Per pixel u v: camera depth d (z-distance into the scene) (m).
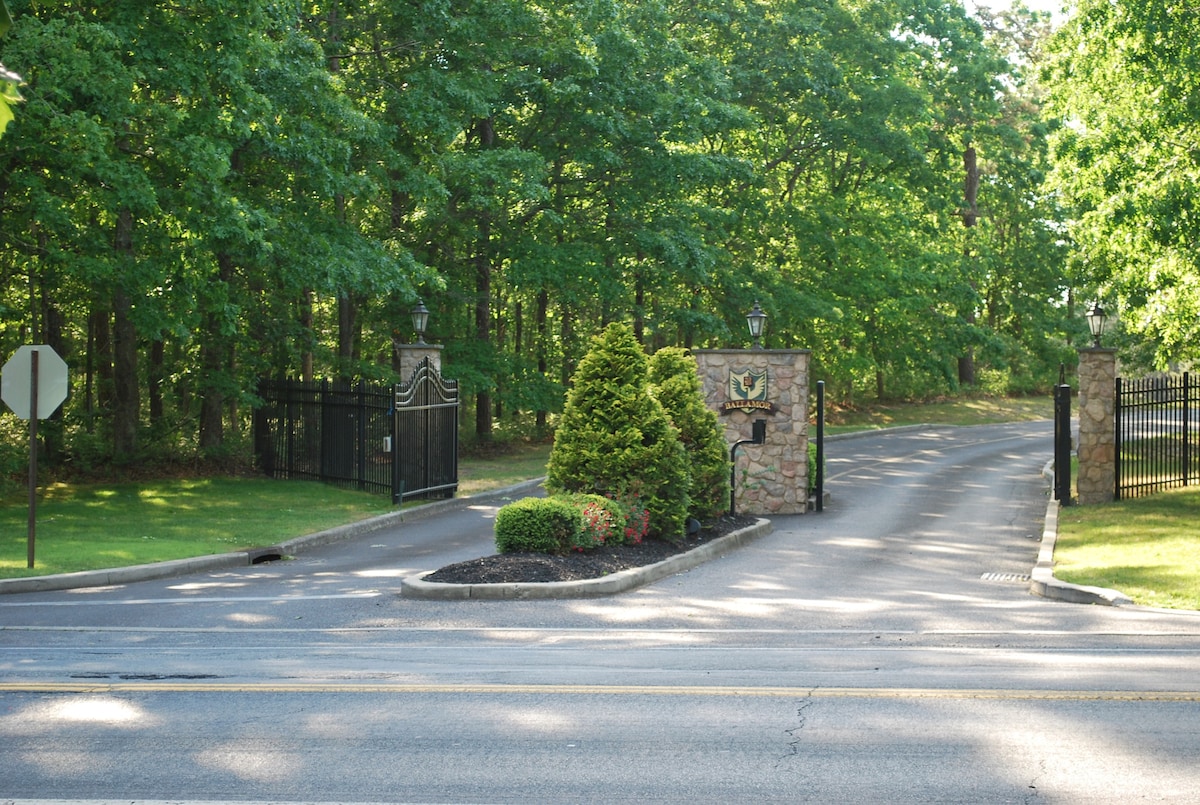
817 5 43.88
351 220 34.97
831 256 46.84
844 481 29.45
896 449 39.53
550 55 32.03
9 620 11.82
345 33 30.05
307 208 26.69
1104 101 25.05
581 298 37.28
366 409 25.38
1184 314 21.47
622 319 41.44
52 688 8.36
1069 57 28.33
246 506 22.66
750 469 23.66
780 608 12.33
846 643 10.24
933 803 5.75
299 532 19.59
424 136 30.61
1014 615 11.80
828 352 51.12
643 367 17.69
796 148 46.66
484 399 37.75
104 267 20.61
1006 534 19.69
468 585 13.05
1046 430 49.53
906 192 50.84
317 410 26.97
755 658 9.51
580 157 34.47
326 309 40.06
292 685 8.43
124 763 6.52
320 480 26.78
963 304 54.94
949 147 52.19
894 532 20.17
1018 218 62.91
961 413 56.34
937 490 27.19
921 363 55.00
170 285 22.89
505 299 46.22
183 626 11.35
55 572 14.84
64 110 20.16
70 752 6.73
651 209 37.28
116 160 20.95
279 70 24.11
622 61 34.19
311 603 12.76
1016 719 7.33
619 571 14.32
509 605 12.54
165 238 22.28
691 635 10.71
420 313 26.28
